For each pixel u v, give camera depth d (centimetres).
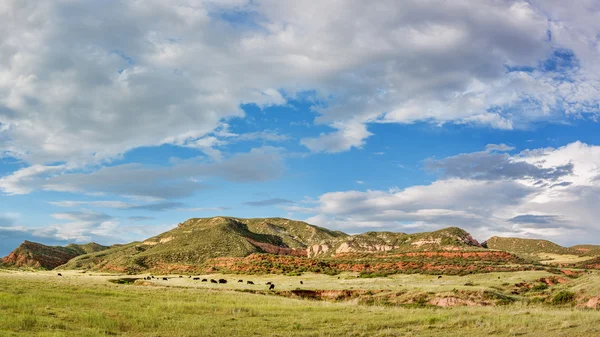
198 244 17425
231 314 2916
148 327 2244
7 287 3838
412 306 4672
